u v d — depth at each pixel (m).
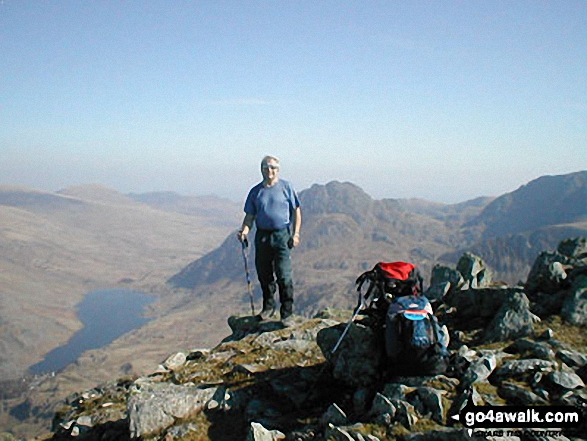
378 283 4.04
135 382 4.77
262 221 5.55
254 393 4.12
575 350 3.63
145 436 3.67
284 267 5.62
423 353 3.55
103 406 4.43
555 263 4.70
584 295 4.12
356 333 4.01
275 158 5.49
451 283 5.33
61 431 4.25
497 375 3.42
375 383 3.81
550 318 4.10
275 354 4.84
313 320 5.74
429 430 3.04
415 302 3.73
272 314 6.00
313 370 4.40
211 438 3.62
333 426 3.20
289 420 3.68
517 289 4.65
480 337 4.20
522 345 3.76
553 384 3.25
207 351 5.39
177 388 4.14
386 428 3.14
